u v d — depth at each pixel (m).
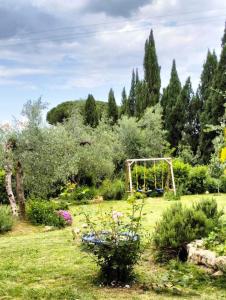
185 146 32.41
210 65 34.28
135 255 6.03
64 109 44.16
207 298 5.40
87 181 21.55
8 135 12.72
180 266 6.79
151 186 22.45
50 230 11.53
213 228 7.65
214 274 6.28
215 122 29.31
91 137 21.73
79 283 6.18
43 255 8.10
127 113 44.62
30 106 13.13
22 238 10.14
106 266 6.09
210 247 6.90
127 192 20.12
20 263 7.53
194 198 19.77
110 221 6.98
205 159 30.28
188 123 34.66
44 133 13.26
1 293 5.81
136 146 29.22
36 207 12.41
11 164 12.74
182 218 7.71
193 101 34.47
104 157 21.73
